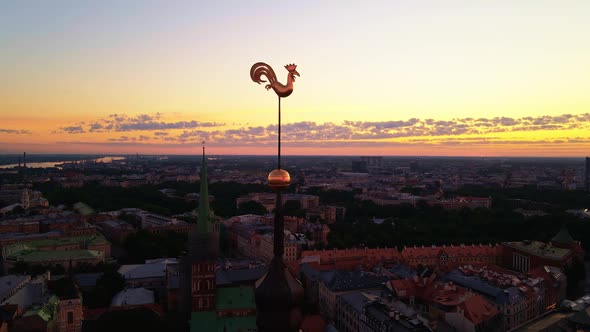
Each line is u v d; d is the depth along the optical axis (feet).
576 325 581.94
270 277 92.58
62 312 569.64
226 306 609.42
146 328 552.00
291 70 92.63
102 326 546.67
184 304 654.94
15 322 547.49
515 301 652.48
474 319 582.76
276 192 94.99
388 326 538.06
